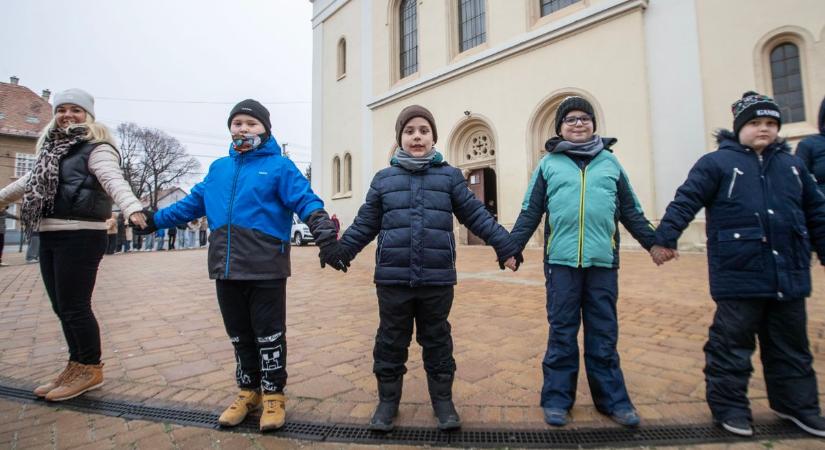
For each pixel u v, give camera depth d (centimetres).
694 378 249
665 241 199
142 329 379
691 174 207
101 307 479
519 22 1259
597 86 1073
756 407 212
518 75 1251
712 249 200
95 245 239
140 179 4622
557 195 212
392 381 202
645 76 991
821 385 233
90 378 241
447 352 205
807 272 188
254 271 199
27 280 738
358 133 1889
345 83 1986
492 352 302
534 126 1212
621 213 219
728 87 894
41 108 2981
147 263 1054
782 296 183
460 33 1502
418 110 214
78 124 234
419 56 1602
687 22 944
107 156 236
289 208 215
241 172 210
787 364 193
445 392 201
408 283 194
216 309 466
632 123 1008
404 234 198
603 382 205
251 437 192
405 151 214
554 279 214
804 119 823
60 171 228
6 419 211
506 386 243
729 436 187
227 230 203
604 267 206
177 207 228
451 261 203
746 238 188
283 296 212
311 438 191
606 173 210
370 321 400
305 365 282
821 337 313
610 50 1051
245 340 211
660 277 602
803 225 189
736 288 189
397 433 194
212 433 196
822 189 249
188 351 315
